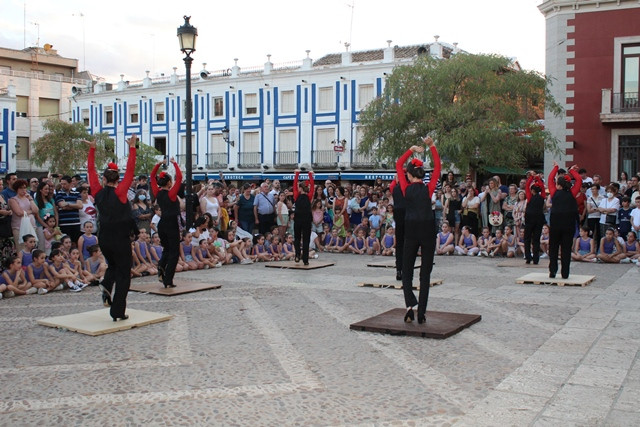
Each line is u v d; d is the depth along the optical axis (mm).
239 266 13836
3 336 6945
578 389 4934
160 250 12820
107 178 7234
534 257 13211
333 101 37281
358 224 17453
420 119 25297
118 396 4883
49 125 40062
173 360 5875
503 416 4375
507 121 23531
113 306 7309
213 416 4453
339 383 5168
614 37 21719
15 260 9836
